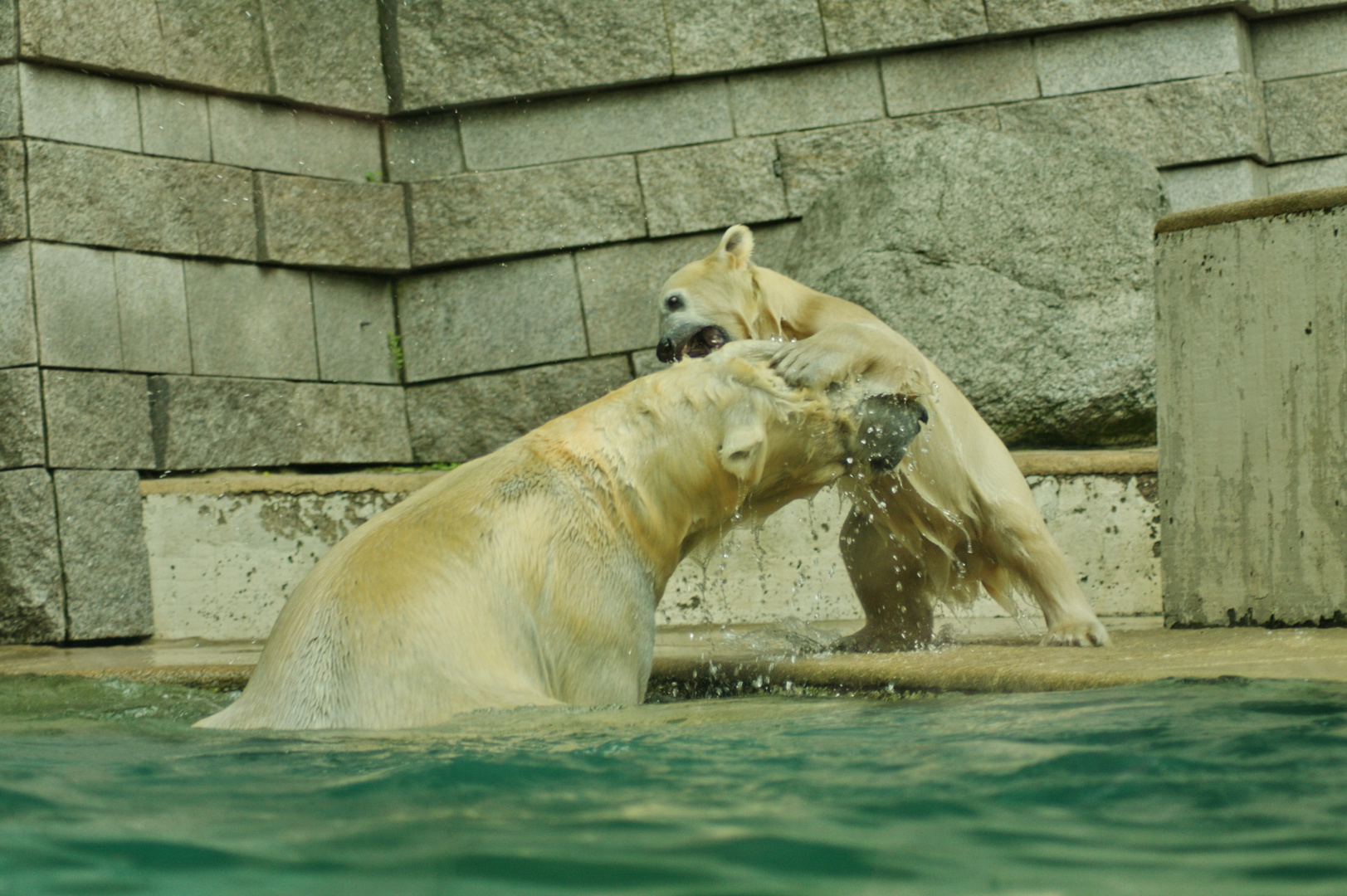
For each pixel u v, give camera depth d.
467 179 13.28
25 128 10.35
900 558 6.80
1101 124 12.98
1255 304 6.82
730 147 13.20
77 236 10.56
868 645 7.02
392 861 2.36
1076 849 2.40
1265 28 13.46
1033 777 3.05
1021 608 9.16
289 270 12.42
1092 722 3.79
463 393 13.28
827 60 13.20
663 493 5.06
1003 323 10.84
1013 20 12.95
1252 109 12.90
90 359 10.55
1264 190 13.28
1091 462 9.30
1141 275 10.99
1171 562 7.15
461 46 13.23
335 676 4.24
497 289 13.34
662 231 13.20
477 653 4.41
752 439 4.97
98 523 10.24
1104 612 9.23
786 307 8.53
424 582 4.45
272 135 12.35
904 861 2.31
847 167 13.09
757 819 2.67
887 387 5.25
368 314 13.17
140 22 11.14
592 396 13.20
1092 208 11.20
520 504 4.80
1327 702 3.93
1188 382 7.08
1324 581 6.55
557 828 2.61
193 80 11.55
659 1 13.14
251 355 11.95
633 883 2.17
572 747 3.67
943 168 11.43
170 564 10.45
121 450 10.59
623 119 13.35
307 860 2.39
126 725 4.87
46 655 8.95
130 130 11.13
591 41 13.16
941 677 5.02
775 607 9.75
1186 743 3.38
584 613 4.77
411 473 11.11
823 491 9.69
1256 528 6.81
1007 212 11.20
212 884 2.25
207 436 11.40
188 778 3.36
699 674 6.02
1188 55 12.98
